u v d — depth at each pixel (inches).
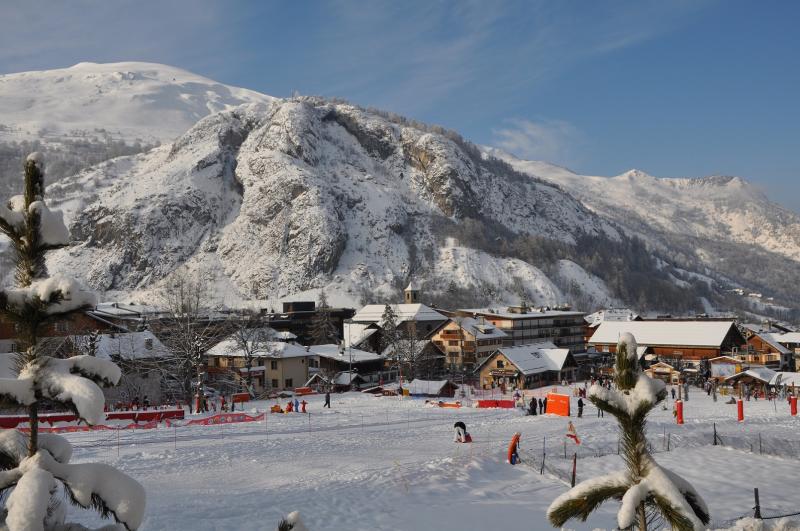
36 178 258.8
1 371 240.8
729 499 1010.1
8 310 235.6
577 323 6200.8
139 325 3494.1
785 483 1138.0
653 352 4692.4
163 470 1088.8
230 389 3385.8
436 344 4928.6
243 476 1061.1
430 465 1159.0
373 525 794.2
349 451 1339.8
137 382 2647.6
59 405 234.7
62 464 231.1
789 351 4645.7
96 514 698.8
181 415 1925.4
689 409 2432.3
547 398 2193.7
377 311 6122.1
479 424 1835.6
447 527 797.9
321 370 3681.1
